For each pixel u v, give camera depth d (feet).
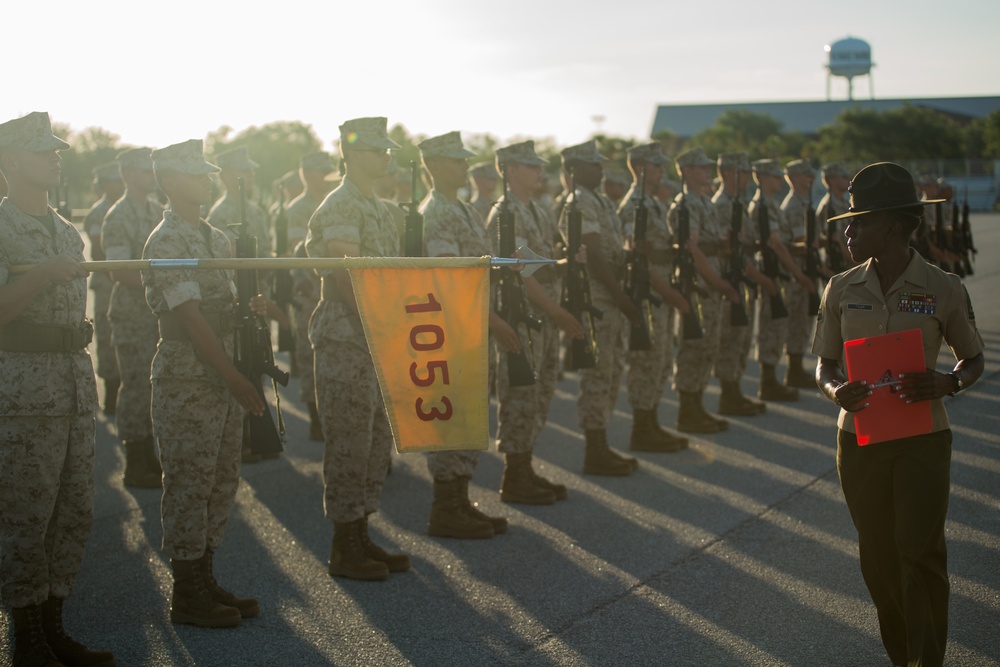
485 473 23.84
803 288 33.42
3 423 12.57
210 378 14.56
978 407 28.86
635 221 23.84
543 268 21.74
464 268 13.14
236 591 16.26
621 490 21.80
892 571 12.40
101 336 29.96
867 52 315.78
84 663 13.28
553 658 13.58
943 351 38.83
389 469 24.13
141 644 14.28
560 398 32.99
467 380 13.23
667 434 25.48
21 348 12.69
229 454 15.34
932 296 11.96
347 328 16.26
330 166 28.50
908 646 11.34
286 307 26.84
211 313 14.78
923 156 197.06
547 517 20.01
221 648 14.11
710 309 27.22
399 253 18.62
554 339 21.85
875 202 12.00
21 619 12.90
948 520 19.04
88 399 13.28
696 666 13.28
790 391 31.60
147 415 22.61
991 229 109.70
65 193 24.58
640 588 16.07
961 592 15.55
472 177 31.42
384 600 15.81
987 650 13.53
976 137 224.33
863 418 11.76
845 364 12.72
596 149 23.44
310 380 26.94
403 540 18.80
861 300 12.27
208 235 15.07
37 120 12.91
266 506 21.02
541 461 24.52
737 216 28.04
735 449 25.27
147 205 24.47
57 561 13.28
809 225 32.45
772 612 15.02
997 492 20.76
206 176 14.84
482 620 14.93
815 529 18.83
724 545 18.04
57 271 12.33
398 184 36.94
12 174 12.96
